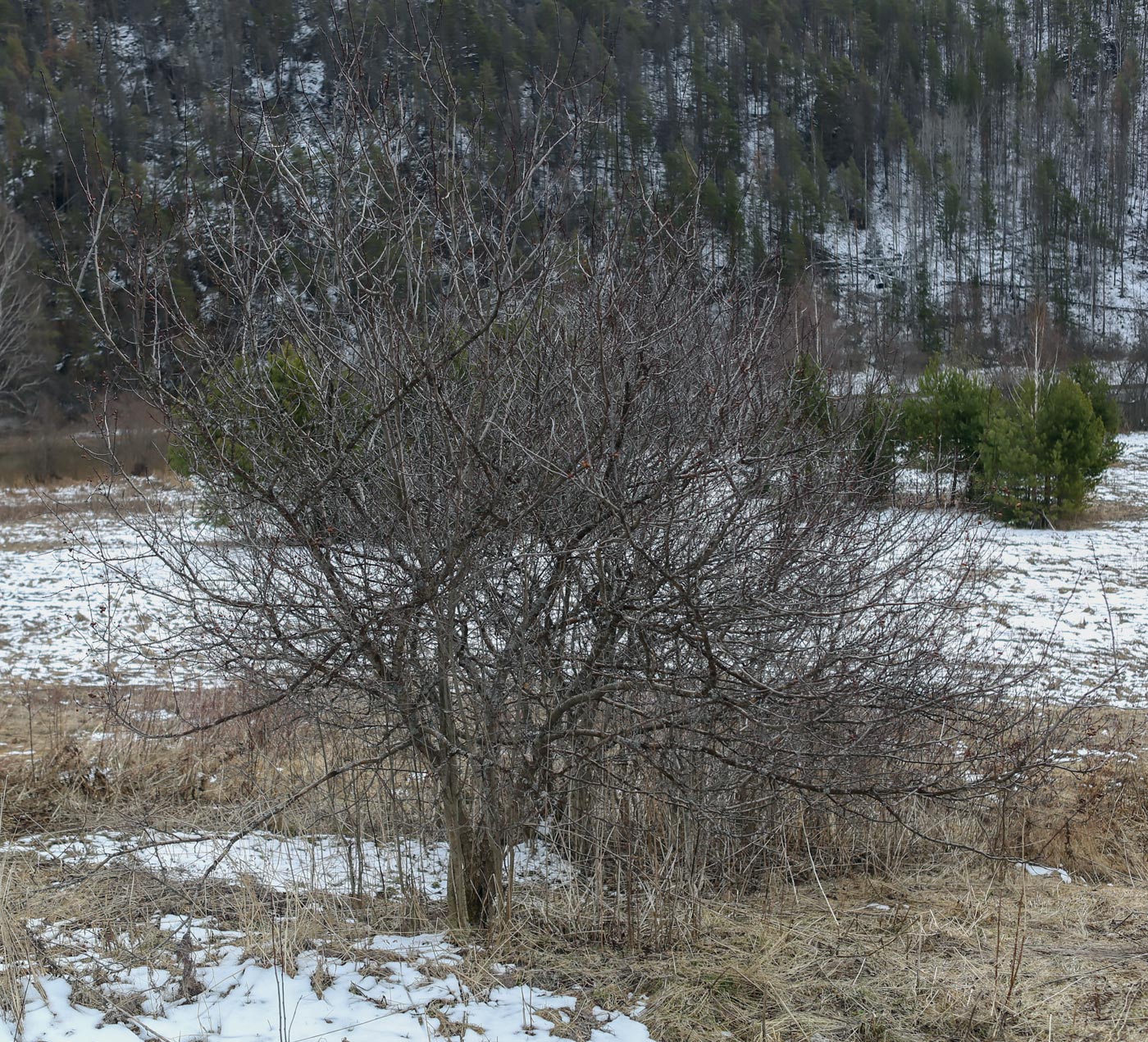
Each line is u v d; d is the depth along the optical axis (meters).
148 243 3.47
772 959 3.94
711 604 3.79
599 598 4.00
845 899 4.68
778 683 4.08
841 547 4.61
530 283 3.69
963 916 4.47
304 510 3.65
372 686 3.83
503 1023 3.38
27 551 14.93
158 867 4.71
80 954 3.79
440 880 4.75
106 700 5.65
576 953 3.94
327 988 3.58
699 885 4.42
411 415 3.85
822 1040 3.37
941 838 5.24
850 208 59.66
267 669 4.11
